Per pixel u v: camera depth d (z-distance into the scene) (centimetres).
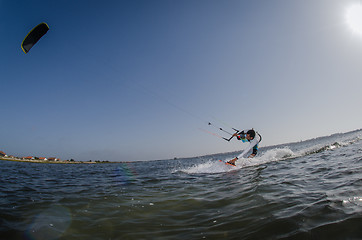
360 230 206
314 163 734
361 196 297
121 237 263
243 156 999
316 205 290
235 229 256
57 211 379
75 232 284
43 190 602
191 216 323
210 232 257
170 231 273
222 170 892
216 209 343
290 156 1104
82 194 535
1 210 382
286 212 282
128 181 782
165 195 482
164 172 1098
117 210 379
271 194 384
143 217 334
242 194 415
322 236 208
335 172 511
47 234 279
